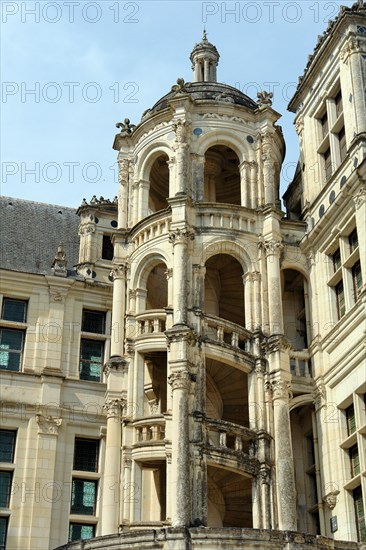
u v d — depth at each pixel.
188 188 34.09
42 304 37.06
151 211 38.75
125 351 33.09
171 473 28.86
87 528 33.75
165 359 33.53
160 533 25.56
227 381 32.66
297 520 32.12
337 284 33.25
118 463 31.55
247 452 30.61
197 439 29.28
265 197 34.78
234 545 25.30
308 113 37.31
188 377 30.03
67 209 43.28
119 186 36.88
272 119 36.34
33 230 41.16
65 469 34.34
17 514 33.16
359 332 30.50
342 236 32.69
